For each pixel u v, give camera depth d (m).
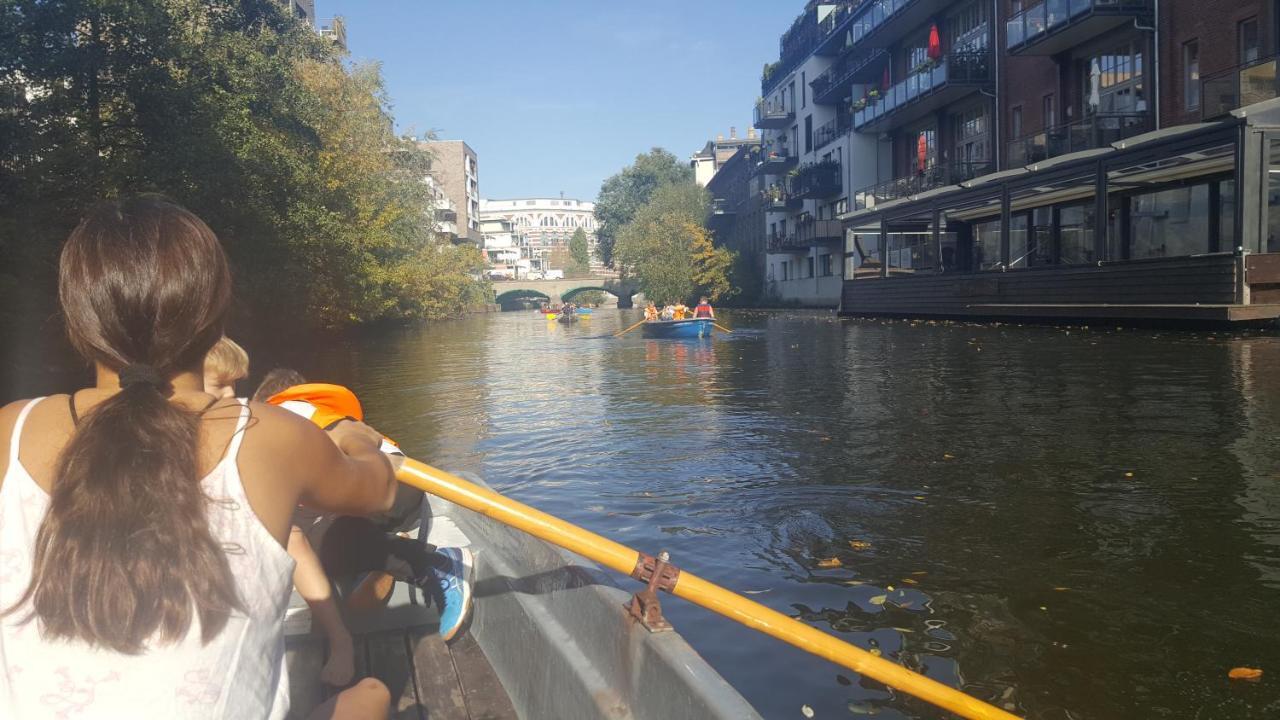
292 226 23.00
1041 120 27.45
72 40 16.97
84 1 16.19
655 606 2.09
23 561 1.21
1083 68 25.69
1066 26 23.47
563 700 2.32
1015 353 14.50
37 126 15.62
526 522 2.12
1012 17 28.50
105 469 1.17
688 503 5.79
